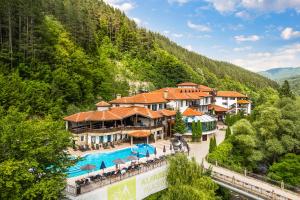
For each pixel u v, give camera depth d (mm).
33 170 24953
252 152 56719
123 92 96250
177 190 34781
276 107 63656
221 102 119375
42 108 63250
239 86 190625
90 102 80500
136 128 62719
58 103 67812
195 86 109750
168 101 79312
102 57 113688
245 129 58562
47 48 77688
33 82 67125
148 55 137250
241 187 39531
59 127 27375
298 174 50062
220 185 42281
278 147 56156
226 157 54812
